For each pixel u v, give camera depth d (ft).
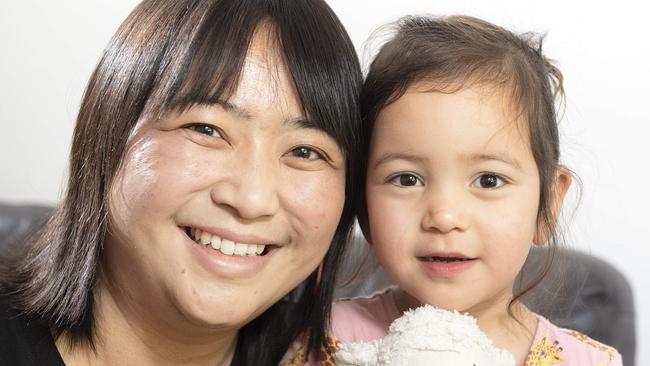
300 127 3.04
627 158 8.00
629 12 7.89
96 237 3.28
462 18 4.12
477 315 3.75
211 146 2.97
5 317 3.39
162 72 3.00
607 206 8.02
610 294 5.38
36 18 9.25
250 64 2.97
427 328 2.96
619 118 7.97
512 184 3.51
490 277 3.51
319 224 3.16
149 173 2.97
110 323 3.41
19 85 9.36
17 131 9.43
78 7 9.16
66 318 3.36
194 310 3.03
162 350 3.44
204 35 2.97
